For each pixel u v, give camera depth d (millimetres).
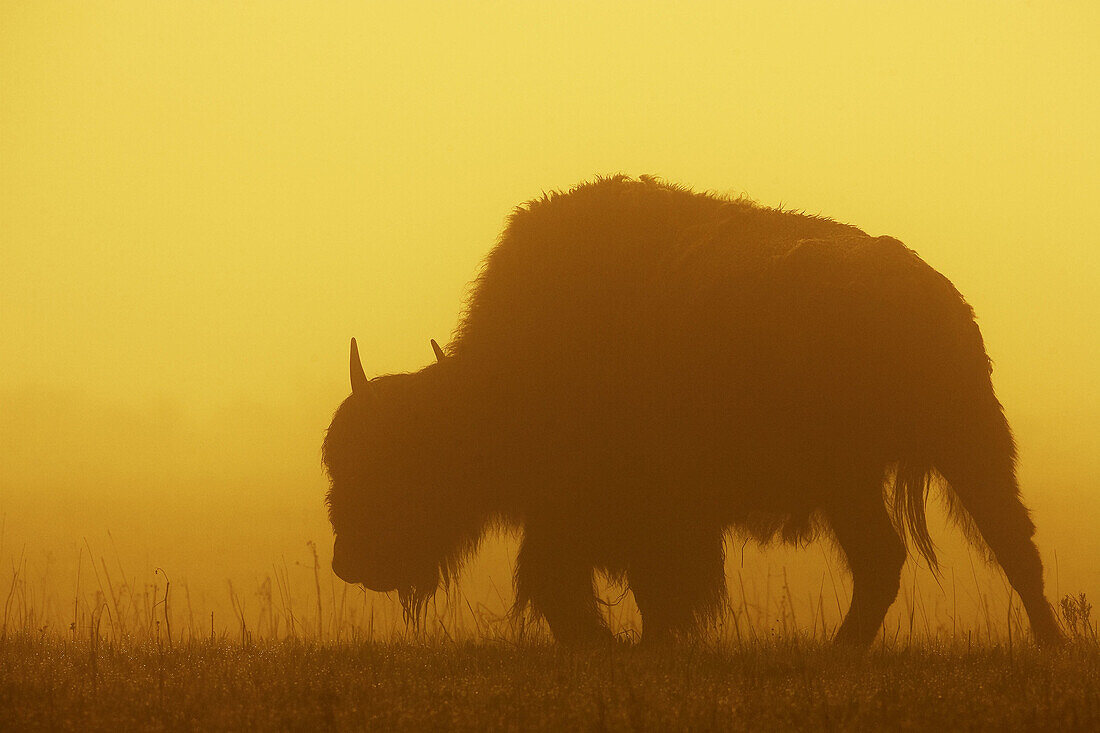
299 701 21312
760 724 19812
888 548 29891
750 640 30266
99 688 22766
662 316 30422
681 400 30000
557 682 22906
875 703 20953
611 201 32594
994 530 28453
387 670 24500
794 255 29281
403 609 33812
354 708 20500
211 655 27344
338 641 31297
